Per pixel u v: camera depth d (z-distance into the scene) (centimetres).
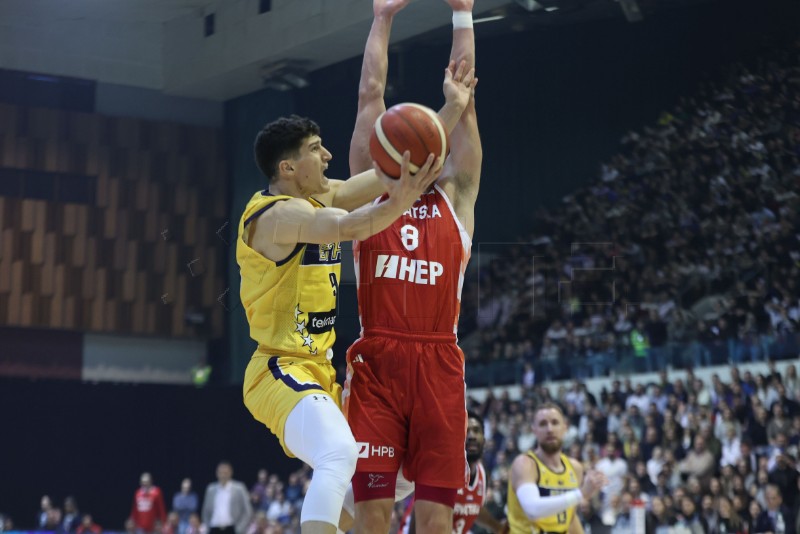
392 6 322
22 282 1766
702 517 974
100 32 1892
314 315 276
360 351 290
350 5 1614
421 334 288
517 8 1672
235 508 1191
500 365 1453
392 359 286
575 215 1766
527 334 1533
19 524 1597
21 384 1650
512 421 1317
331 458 252
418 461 286
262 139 279
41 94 1856
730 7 1744
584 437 1224
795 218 1502
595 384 1329
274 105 1875
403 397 285
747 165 1645
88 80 1891
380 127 246
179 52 1916
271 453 1716
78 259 1812
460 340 1609
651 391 1209
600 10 1734
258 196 281
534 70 1886
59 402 1659
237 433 1711
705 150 1706
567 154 1845
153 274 1855
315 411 258
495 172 1889
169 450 1683
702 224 1591
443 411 285
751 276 1446
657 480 1062
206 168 1945
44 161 1825
